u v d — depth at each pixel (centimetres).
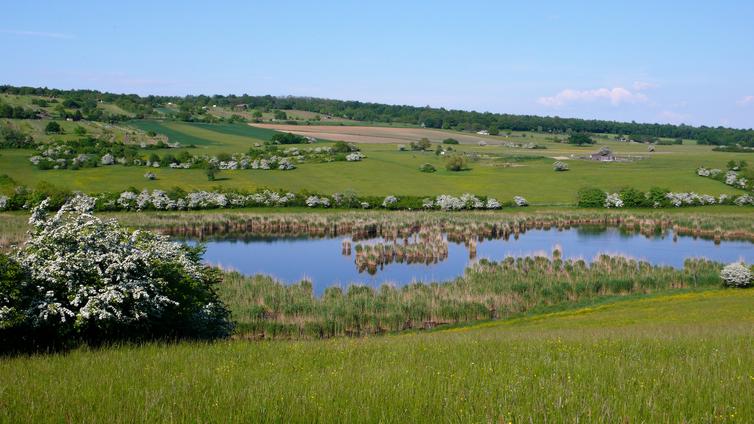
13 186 9994
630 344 1952
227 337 2734
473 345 2070
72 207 2414
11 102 19012
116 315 2147
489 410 1049
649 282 5131
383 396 1164
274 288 4625
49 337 2153
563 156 17762
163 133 18200
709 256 7031
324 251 7600
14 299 2002
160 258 2445
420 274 6112
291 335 3794
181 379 1405
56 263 2114
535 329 3462
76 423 1016
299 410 1073
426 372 1452
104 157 13225
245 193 10988
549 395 1143
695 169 14725
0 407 1119
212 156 14350
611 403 1077
